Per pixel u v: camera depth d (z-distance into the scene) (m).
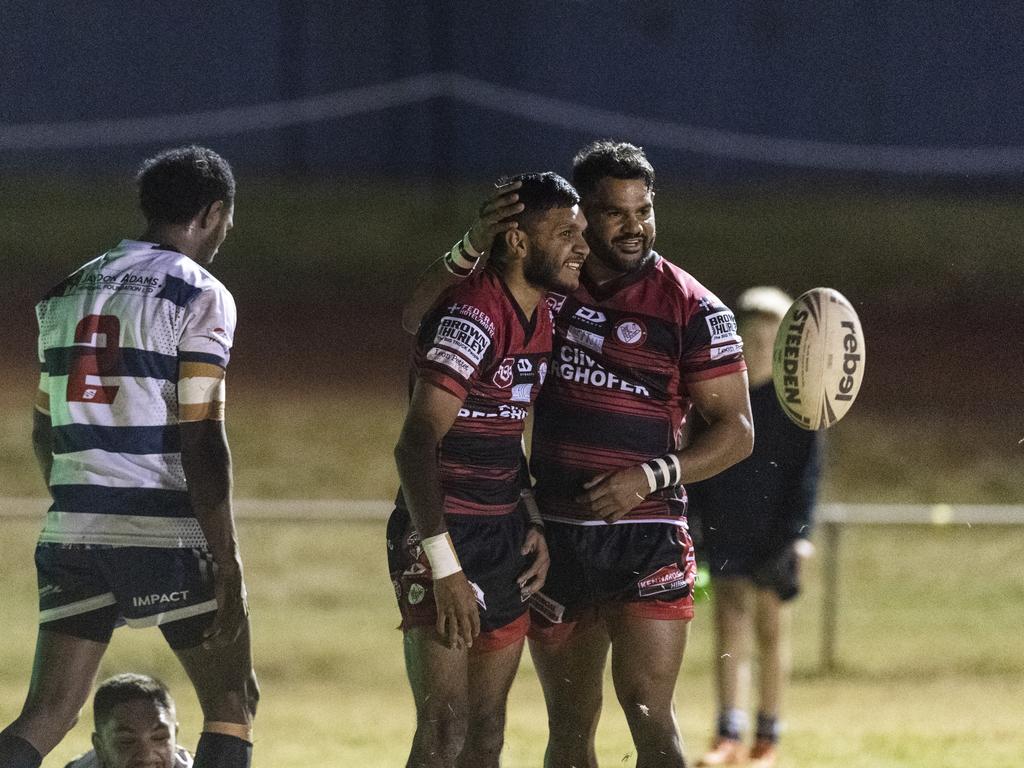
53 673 15.04
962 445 51.34
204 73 107.25
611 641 16.16
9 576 39.41
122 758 15.30
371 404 55.06
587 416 15.73
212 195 15.72
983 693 31.23
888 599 39.47
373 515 33.50
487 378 14.97
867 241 85.12
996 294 75.62
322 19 107.12
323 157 106.81
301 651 34.22
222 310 15.05
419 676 15.07
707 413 15.91
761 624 23.97
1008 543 44.16
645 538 15.74
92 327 14.92
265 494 45.59
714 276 76.50
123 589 14.95
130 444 14.82
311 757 22.89
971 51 106.62
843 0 107.56
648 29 108.12
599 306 15.74
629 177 15.53
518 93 107.69
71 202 90.69
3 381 55.72
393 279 77.69
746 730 25.38
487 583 15.18
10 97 106.56
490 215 14.94
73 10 106.62
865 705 30.02
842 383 16.41
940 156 106.25
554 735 16.81
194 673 15.25
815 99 108.31
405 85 107.31
